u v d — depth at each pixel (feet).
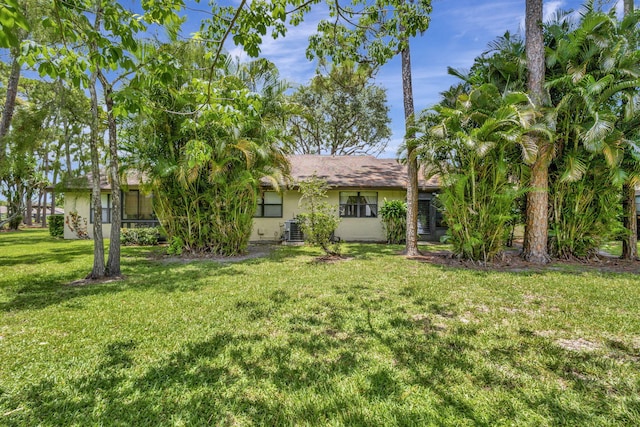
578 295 15.74
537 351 9.69
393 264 25.00
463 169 24.73
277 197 44.93
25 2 13.21
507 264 24.54
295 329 11.48
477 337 10.73
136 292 16.52
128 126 26.16
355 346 10.07
